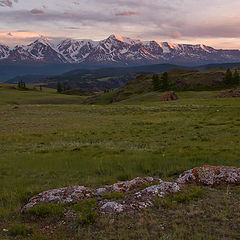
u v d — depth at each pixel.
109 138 26.84
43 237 6.63
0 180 13.77
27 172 15.29
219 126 28.61
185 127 30.02
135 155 17.86
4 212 8.58
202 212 7.51
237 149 17.66
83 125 36.22
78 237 6.61
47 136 29.03
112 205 8.16
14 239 6.74
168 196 8.90
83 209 8.23
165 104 63.19
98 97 167.12
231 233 6.33
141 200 8.57
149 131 29.31
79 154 19.34
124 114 48.19
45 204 8.62
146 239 6.25
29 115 49.34
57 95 186.25
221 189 9.39
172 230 6.62
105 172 14.55
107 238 6.46
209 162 15.03
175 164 15.02
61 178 13.73
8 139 27.66
